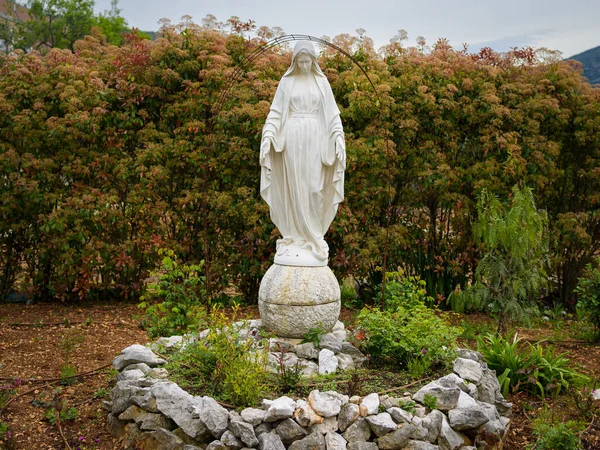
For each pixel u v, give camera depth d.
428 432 5.24
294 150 6.86
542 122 10.80
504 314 8.48
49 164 10.04
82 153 10.30
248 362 5.56
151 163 10.18
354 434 5.12
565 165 11.38
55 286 10.34
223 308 9.57
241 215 10.03
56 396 5.73
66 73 10.34
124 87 10.13
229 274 10.52
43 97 10.32
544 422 6.16
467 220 10.73
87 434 5.72
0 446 5.39
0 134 10.23
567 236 10.80
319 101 6.97
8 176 10.14
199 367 6.07
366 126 10.16
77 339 7.41
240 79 10.46
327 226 7.18
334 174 6.96
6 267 10.67
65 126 9.91
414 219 10.91
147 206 10.15
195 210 10.46
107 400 6.32
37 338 8.46
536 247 8.47
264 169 6.95
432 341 6.19
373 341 6.46
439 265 10.73
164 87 10.51
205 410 5.09
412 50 10.91
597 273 9.33
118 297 11.04
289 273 6.76
